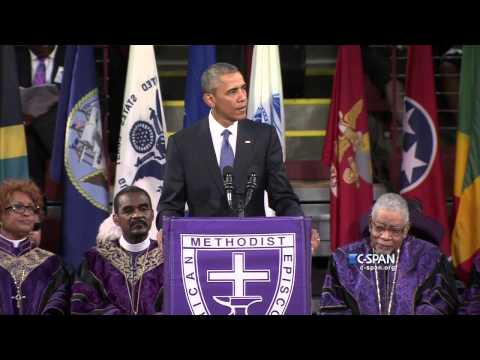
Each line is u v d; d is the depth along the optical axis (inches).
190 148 666.2
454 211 1004.6
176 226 550.0
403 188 1002.1
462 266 986.7
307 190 1083.9
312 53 1205.7
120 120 1080.8
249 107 1001.5
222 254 549.3
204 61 1002.7
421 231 773.3
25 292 693.9
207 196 660.7
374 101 1101.7
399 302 665.0
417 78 1005.8
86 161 995.9
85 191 992.9
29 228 705.6
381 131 1098.1
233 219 550.6
